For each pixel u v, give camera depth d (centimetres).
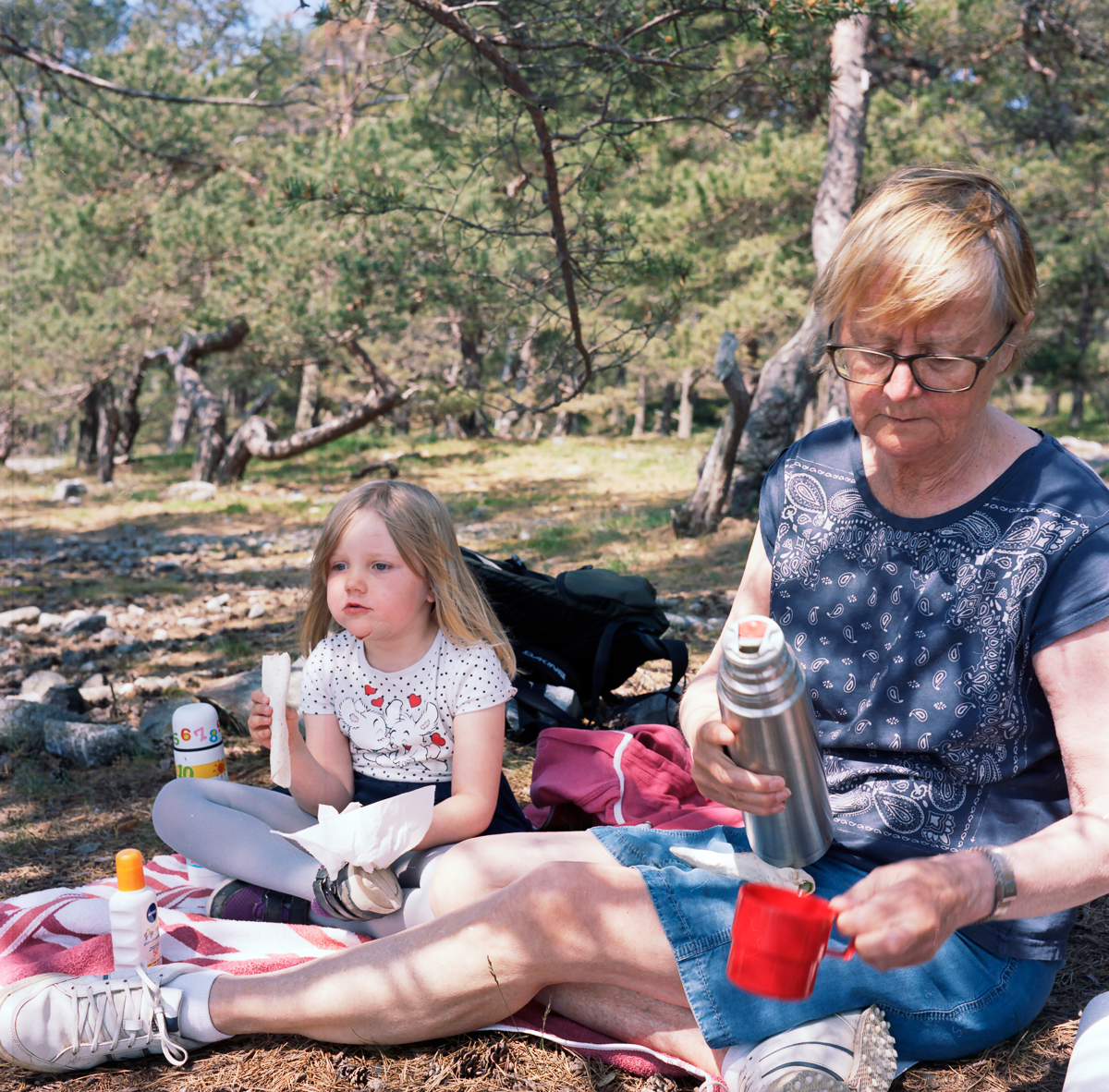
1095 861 142
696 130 1639
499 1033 199
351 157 1231
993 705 167
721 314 1552
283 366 1628
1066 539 162
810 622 184
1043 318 2609
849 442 188
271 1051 196
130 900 199
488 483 1580
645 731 289
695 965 171
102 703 481
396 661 239
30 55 634
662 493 1348
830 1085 159
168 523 1364
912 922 130
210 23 1495
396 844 207
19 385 1805
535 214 671
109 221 1698
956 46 1382
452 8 490
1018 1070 183
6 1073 194
